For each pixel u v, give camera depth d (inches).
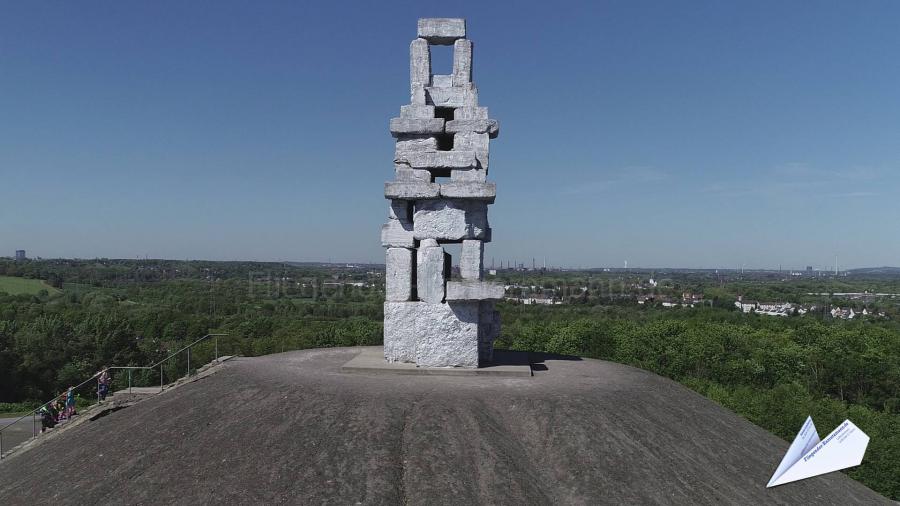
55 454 580.4
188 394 650.8
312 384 614.9
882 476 1074.7
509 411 557.0
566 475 469.1
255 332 3016.7
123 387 2114.9
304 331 2672.2
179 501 426.3
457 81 748.0
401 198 707.4
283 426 515.8
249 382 646.5
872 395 1911.9
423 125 722.8
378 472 444.5
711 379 1934.1
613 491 449.7
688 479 484.7
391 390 591.2
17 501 487.5
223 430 527.5
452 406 546.0
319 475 440.1
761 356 2023.9
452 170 719.7
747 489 498.6
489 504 419.2
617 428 538.6
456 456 470.0
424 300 710.5
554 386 634.8
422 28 748.0
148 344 2598.4
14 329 2368.4
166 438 534.3
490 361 774.5
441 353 707.4
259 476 443.2
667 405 636.7
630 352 2091.5
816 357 2031.3
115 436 568.7
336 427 504.7
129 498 440.8
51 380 2108.8
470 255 711.7
